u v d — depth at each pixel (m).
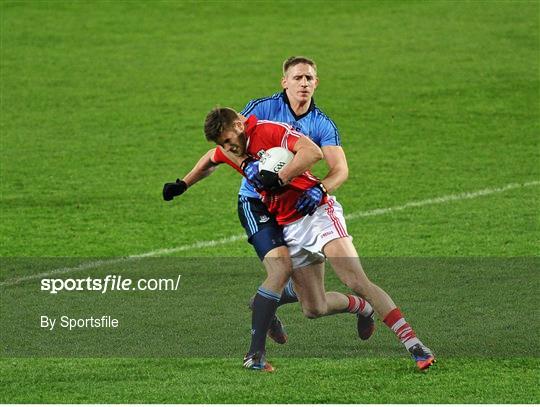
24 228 42.09
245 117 28.11
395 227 41.41
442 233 40.38
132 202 45.72
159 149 54.50
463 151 53.78
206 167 29.19
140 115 60.72
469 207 44.12
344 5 85.31
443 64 70.38
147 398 24.19
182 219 43.16
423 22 80.31
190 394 24.42
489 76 67.69
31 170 51.00
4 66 70.62
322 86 66.19
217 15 83.00
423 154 53.38
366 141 55.81
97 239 40.53
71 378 25.80
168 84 66.81
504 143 55.22
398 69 69.44
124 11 83.88
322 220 27.12
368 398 23.97
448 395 24.12
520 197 45.59
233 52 73.62
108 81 67.62
